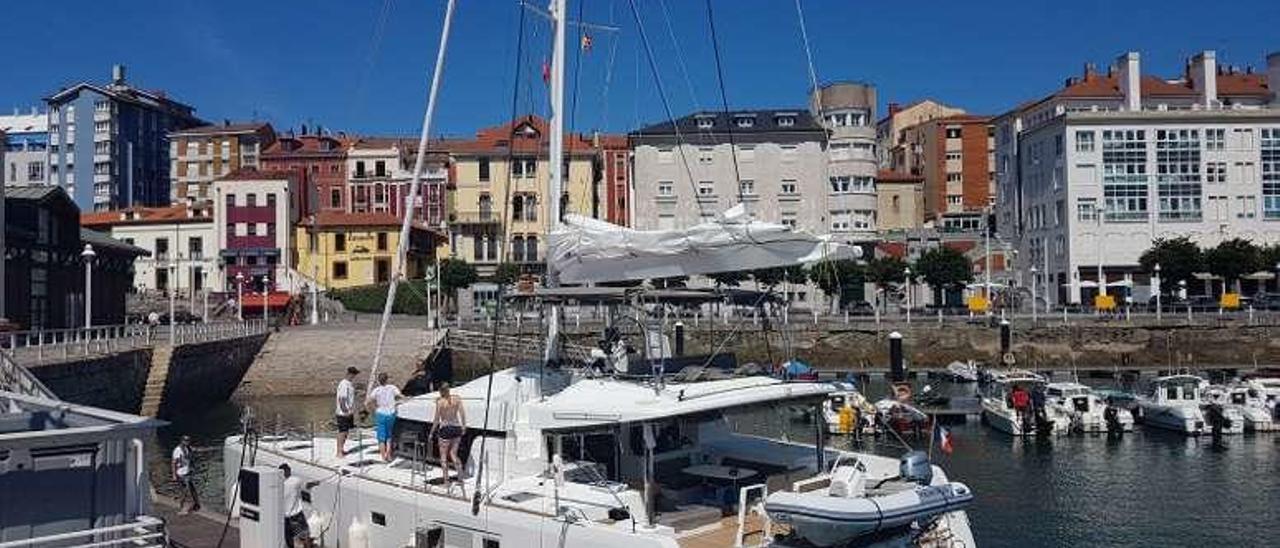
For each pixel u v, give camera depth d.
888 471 12.65
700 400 11.78
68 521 9.95
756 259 12.62
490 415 13.41
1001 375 46.38
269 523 13.35
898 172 115.69
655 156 80.00
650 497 11.65
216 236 84.12
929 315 63.28
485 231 81.19
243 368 50.78
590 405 11.97
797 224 79.75
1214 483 29.20
